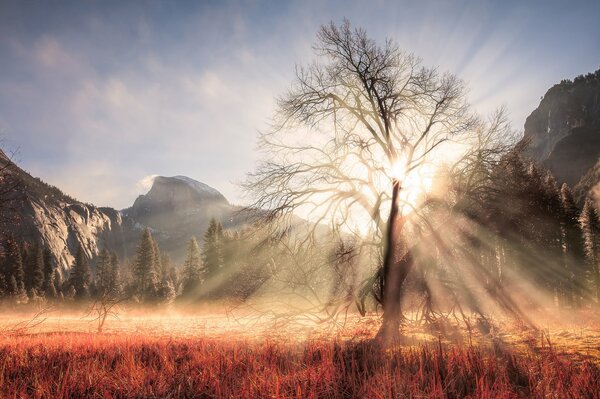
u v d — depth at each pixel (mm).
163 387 5750
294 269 10953
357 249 11547
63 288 88250
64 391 5559
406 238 12984
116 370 6797
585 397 4227
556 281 34156
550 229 29156
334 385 5039
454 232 12055
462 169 12055
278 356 7195
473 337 9594
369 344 8008
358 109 12570
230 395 5004
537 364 5602
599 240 46750
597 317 19781
